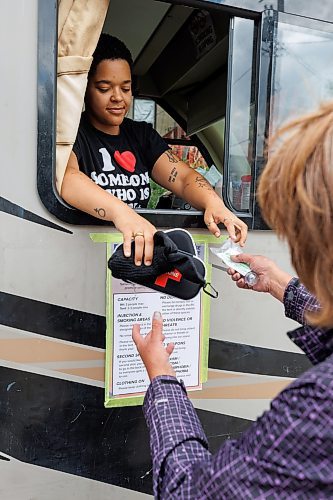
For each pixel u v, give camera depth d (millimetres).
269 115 1670
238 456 835
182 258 1310
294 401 790
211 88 2504
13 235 1431
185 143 2793
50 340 1490
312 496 771
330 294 840
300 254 859
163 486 939
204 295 1653
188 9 2193
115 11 2303
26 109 1412
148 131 1885
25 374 1478
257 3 1618
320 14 1698
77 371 1529
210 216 1566
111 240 1516
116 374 1567
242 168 1694
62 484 1554
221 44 2145
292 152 844
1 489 1489
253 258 1583
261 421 832
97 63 1661
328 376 779
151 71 2885
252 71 1665
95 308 1524
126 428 1608
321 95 1729
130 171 1773
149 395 1088
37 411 1501
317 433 758
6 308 1440
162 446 979
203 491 855
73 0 1460
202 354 1671
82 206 1434
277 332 1771
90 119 1754
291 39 1672
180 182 1781
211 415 1720
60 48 1463
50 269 1469
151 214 1566
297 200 828
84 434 1560
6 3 1376
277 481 783
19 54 1396
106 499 1612
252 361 1753
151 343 1182
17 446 1491
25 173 1424
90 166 1699
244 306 1718
